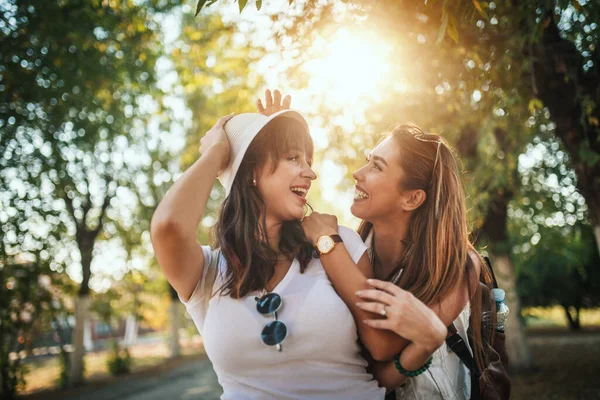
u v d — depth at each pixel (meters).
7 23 9.66
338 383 1.99
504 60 5.17
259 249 2.07
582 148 5.45
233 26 7.49
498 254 12.83
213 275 2.10
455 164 2.43
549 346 19.62
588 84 5.41
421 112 6.96
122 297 23.11
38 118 12.72
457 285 2.26
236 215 2.14
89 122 15.03
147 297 28.77
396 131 2.50
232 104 10.95
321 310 1.98
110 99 14.98
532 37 4.56
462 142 9.78
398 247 2.53
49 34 9.67
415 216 2.43
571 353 16.91
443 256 2.28
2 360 15.64
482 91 6.15
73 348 19.11
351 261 2.09
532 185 11.95
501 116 7.19
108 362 21.84
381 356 2.01
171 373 20.69
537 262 22.61
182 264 1.96
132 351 33.59
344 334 2.01
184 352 30.50
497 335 2.51
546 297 25.22
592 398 10.09
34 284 15.51
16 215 13.90
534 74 5.34
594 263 23.78
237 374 1.98
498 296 2.52
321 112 7.45
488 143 8.29
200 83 11.14
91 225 20.70
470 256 2.43
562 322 32.53
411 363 1.98
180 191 1.94
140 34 11.26
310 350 1.96
